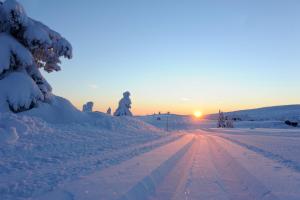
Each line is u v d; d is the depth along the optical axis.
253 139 30.97
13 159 10.12
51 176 7.82
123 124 30.33
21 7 19.08
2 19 19.08
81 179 7.58
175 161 12.95
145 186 7.62
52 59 23.25
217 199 6.93
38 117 19.91
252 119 157.88
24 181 7.16
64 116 22.94
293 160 12.80
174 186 8.26
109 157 11.94
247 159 13.31
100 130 23.42
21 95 18.78
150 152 14.90
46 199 5.74
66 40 22.83
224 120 106.81
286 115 171.50
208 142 27.39
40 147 12.95
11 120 15.16
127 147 16.45
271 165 11.49
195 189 7.90
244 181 8.99
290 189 7.45
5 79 18.95
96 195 6.12
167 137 30.88
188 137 36.00
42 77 22.11
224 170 11.08
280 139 30.59
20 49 19.47
